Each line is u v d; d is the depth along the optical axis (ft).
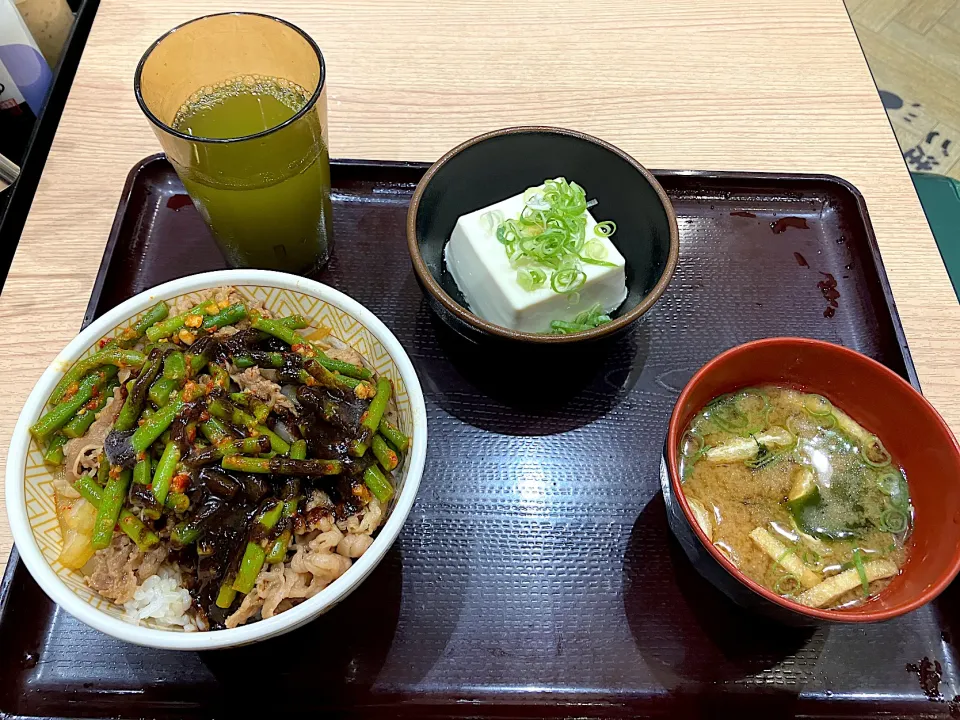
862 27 2.52
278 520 0.95
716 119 1.52
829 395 1.11
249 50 1.21
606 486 1.16
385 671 1.00
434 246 1.31
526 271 1.20
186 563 0.96
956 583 1.06
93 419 1.00
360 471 0.99
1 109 1.64
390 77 1.54
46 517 0.94
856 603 0.99
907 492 1.05
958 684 1.01
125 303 1.04
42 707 0.97
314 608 0.84
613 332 1.09
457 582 1.07
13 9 1.49
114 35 1.58
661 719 0.98
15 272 1.30
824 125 1.52
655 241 1.22
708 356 1.28
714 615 1.05
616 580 1.08
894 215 1.42
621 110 1.52
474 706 0.99
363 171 1.41
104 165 1.42
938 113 2.34
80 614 0.84
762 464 1.08
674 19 1.66
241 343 1.06
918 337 1.28
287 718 0.97
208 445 0.96
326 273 1.34
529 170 1.33
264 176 1.11
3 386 1.18
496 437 1.19
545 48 1.60
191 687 0.99
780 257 1.38
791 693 1.01
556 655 1.02
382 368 1.07
